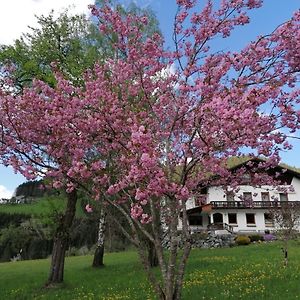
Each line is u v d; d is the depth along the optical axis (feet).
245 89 24.89
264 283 41.81
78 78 48.78
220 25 29.30
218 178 31.24
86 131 28.19
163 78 31.58
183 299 36.24
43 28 58.49
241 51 26.81
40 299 42.57
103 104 28.78
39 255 151.74
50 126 27.84
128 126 27.78
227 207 150.92
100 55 54.60
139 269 61.57
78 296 42.24
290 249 81.51
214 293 38.04
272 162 29.43
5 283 56.44
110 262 80.02
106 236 114.42
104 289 45.39
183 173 25.43
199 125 25.46
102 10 30.35
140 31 31.60
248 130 23.43
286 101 24.50
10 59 54.03
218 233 142.00
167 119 30.19
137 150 23.24
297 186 152.05
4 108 27.86
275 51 26.20
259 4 28.71
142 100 31.40
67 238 52.19
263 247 91.30
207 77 26.84
